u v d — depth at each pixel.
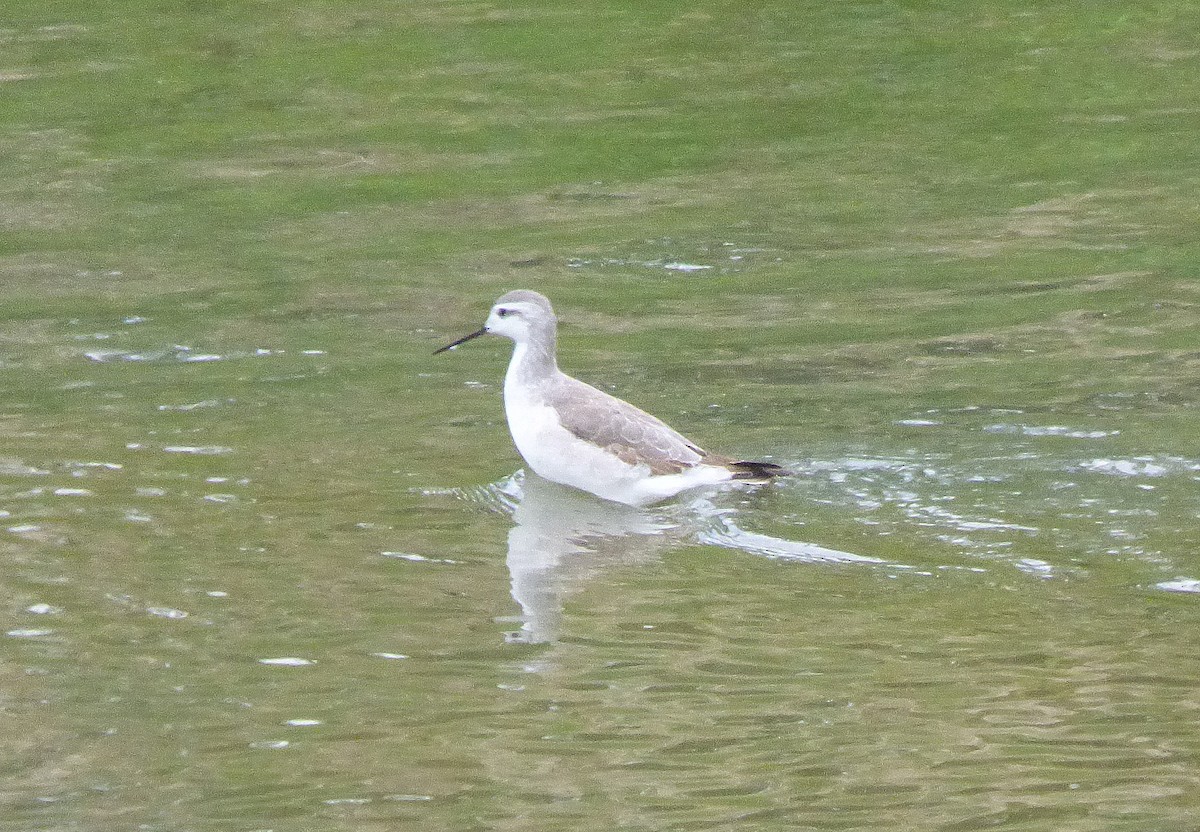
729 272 21.47
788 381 17.84
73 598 13.57
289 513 15.12
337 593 13.67
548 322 16.12
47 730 11.66
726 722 11.66
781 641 12.80
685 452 15.35
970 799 10.66
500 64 30.70
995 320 19.48
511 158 26.25
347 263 22.03
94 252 22.45
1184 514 14.49
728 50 31.39
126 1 34.34
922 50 31.14
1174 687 11.99
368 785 10.96
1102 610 13.07
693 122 27.70
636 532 14.82
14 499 15.26
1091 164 25.33
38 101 28.78
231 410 17.44
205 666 12.53
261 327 19.83
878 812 10.55
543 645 12.80
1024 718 11.62
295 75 30.17
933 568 13.82
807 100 28.64
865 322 19.58
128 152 26.56
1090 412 16.67
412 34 32.38
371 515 15.11
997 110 27.95
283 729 11.66
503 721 11.73
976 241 22.33
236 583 13.83
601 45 31.75
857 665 12.41
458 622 13.19
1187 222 22.72
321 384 18.16
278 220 23.69
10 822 10.55
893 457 15.82
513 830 10.42
